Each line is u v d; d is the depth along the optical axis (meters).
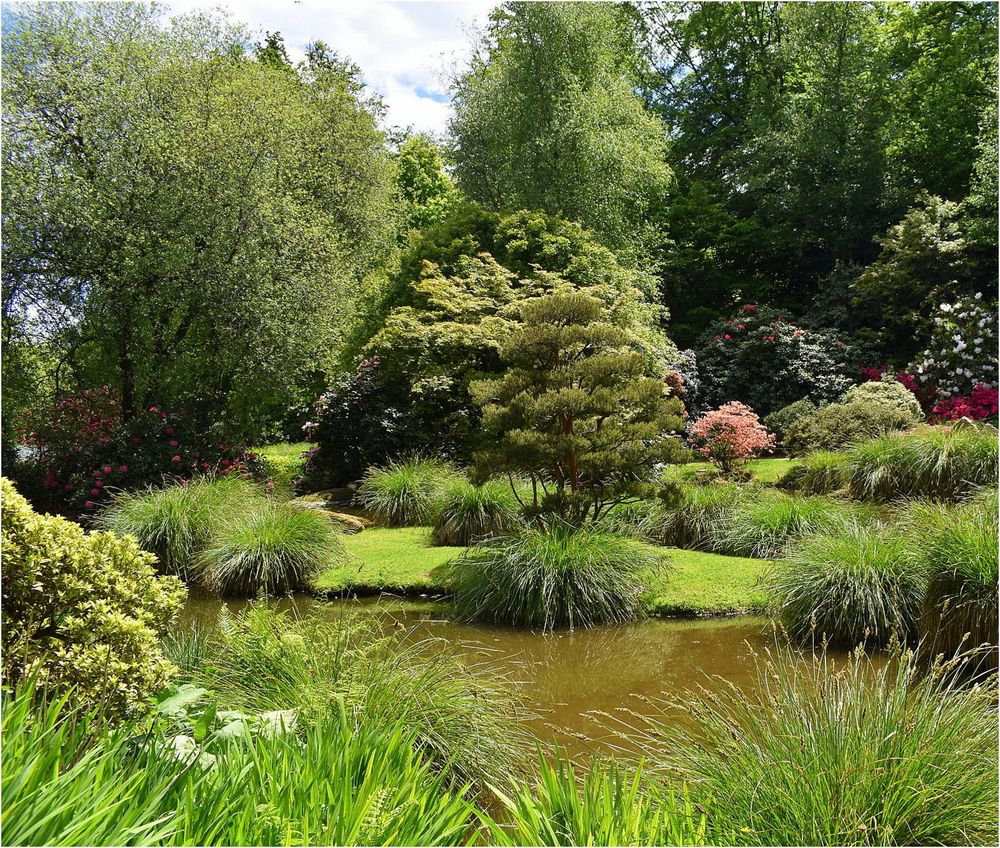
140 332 14.48
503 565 8.05
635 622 7.82
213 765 2.77
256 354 14.59
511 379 9.34
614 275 16.92
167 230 13.97
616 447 9.26
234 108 14.85
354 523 11.92
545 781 2.97
